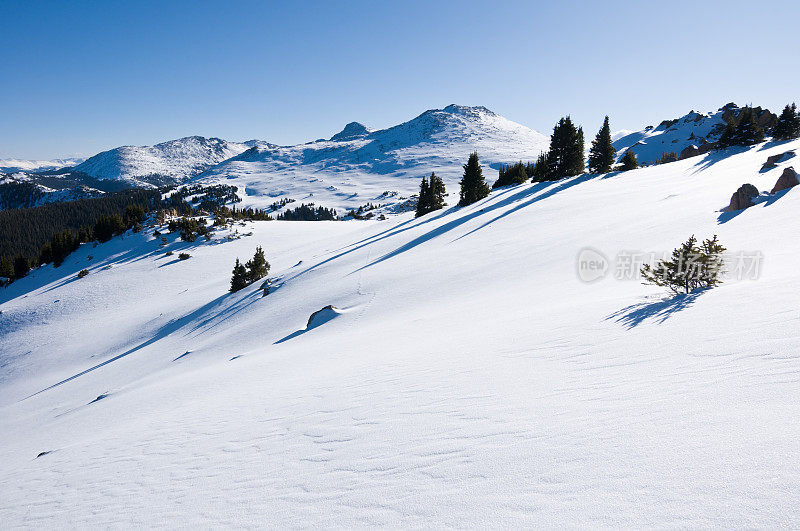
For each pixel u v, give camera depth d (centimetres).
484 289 1769
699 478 252
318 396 740
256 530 342
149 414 1043
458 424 448
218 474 494
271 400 809
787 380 343
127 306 5884
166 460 607
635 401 388
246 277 4625
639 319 709
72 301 6391
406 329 1342
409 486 344
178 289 6369
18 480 719
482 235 3173
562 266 1730
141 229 10812
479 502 294
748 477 241
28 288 8512
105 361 3556
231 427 690
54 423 1495
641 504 245
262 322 2552
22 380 3822
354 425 538
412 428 473
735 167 3369
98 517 464
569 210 3209
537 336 775
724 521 214
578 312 905
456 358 770
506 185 8538
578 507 259
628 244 1761
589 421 371
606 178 4841
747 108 5066
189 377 1532
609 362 529
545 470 309
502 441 377
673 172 4241
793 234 1148
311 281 3403
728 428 296
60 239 10088
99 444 832
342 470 412
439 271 2366
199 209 12888
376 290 2341
